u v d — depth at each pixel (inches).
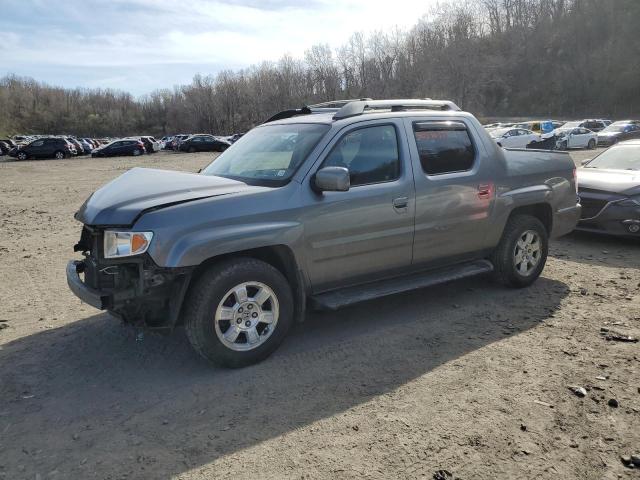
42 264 291.3
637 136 1350.9
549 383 146.3
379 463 114.1
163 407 138.7
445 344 173.6
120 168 1214.9
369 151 180.4
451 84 2608.3
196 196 152.9
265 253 168.1
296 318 171.9
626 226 297.4
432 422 128.9
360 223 174.4
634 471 110.8
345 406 137.0
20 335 188.4
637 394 139.8
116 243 145.8
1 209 532.4
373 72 2992.1
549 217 238.8
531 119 2869.1
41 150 1716.3
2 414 136.8
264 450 119.7
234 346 156.1
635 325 185.6
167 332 152.8
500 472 110.8
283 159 174.9
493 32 3457.2
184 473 112.6
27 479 111.4
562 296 218.7
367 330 186.9
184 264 143.3
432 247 195.5
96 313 209.8
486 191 207.0
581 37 3186.5
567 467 112.1
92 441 124.5
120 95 5915.4
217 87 4335.6
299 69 3385.8
